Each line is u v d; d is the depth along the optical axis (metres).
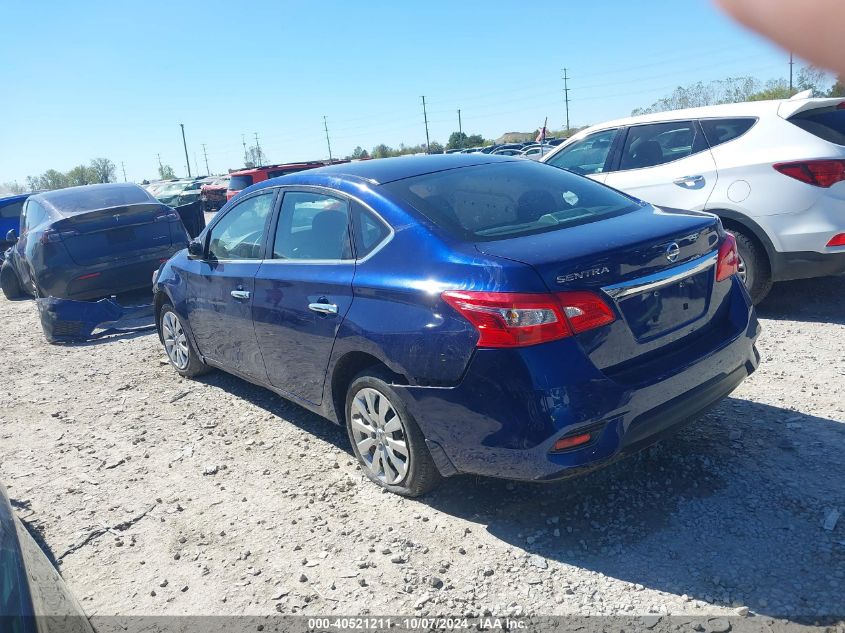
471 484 3.63
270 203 4.45
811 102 5.69
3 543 1.95
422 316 3.13
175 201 23.25
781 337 5.38
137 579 3.15
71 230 8.30
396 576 2.98
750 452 3.63
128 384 5.93
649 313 3.07
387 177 3.83
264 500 3.72
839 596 2.57
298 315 3.91
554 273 2.84
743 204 5.77
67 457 4.55
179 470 4.19
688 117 6.32
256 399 5.24
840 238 5.41
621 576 2.82
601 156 6.95
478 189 3.75
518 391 2.83
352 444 3.79
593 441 2.87
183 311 5.39
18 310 10.21
